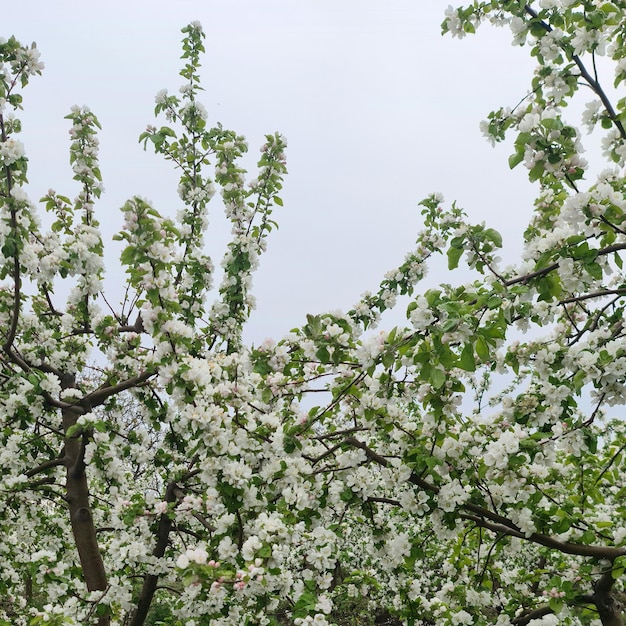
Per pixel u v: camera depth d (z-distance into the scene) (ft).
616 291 9.93
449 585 15.42
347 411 13.66
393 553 13.26
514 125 11.85
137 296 19.63
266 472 12.47
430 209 19.19
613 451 15.67
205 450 11.77
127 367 17.69
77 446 18.39
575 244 9.29
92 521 18.12
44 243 16.51
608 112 11.37
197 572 9.73
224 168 20.67
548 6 11.48
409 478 12.34
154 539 14.71
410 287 19.01
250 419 12.98
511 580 17.54
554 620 13.79
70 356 19.25
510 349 11.89
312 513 12.57
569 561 15.75
